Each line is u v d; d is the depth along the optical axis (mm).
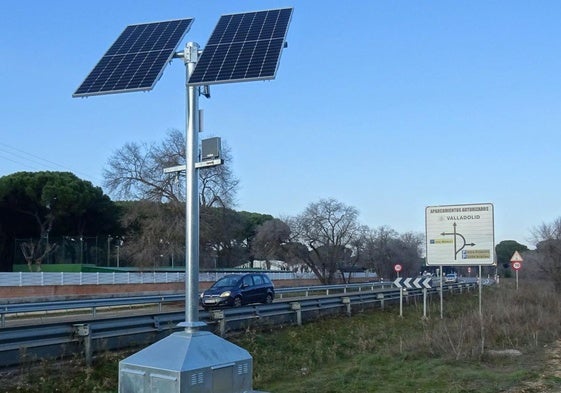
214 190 46875
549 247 46375
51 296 37031
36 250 54281
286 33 9633
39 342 12117
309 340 18766
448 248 27047
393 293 32125
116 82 9109
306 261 67188
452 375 12680
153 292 43062
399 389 11539
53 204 58219
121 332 14008
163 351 4363
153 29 10734
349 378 12859
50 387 11023
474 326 18500
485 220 26594
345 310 26328
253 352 15852
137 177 44438
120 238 62594
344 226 66938
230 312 18281
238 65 8750
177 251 43656
